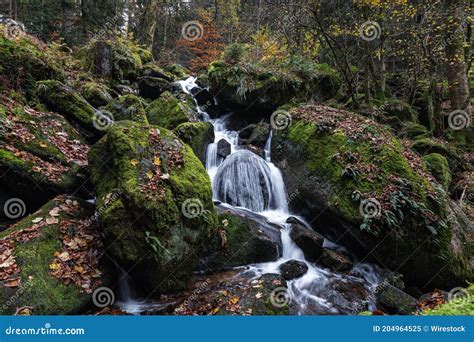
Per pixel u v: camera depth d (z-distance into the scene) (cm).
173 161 559
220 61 1112
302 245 623
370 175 664
